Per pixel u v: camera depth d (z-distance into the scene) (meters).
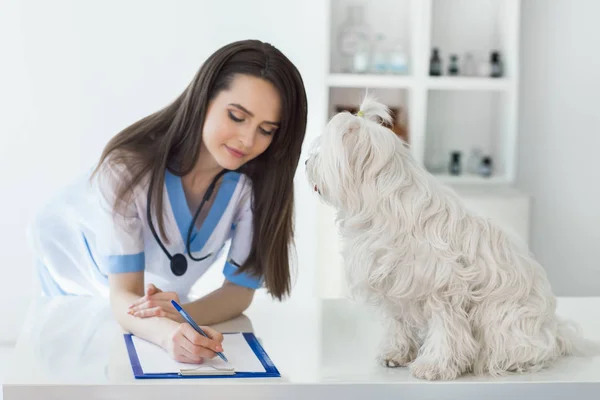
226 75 1.60
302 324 1.71
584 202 3.81
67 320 1.67
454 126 3.71
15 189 3.59
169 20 3.56
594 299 1.92
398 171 1.39
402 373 1.39
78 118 3.57
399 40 3.64
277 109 1.61
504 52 3.58
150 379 1.33
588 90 3.73
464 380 1.34
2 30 3.49
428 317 1.39
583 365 1.44
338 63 3.63
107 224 1.68
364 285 1.40
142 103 3.59
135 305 1.59
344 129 1.38
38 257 2.22
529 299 1.39
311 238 3.71
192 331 1.43
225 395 1.31
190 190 1.73
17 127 3.55
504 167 3.60
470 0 3.65
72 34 3.53
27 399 1.28
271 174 1.71
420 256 1.35
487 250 1.38
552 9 3.68
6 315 3.62
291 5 3.58
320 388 1.32
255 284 1.77
